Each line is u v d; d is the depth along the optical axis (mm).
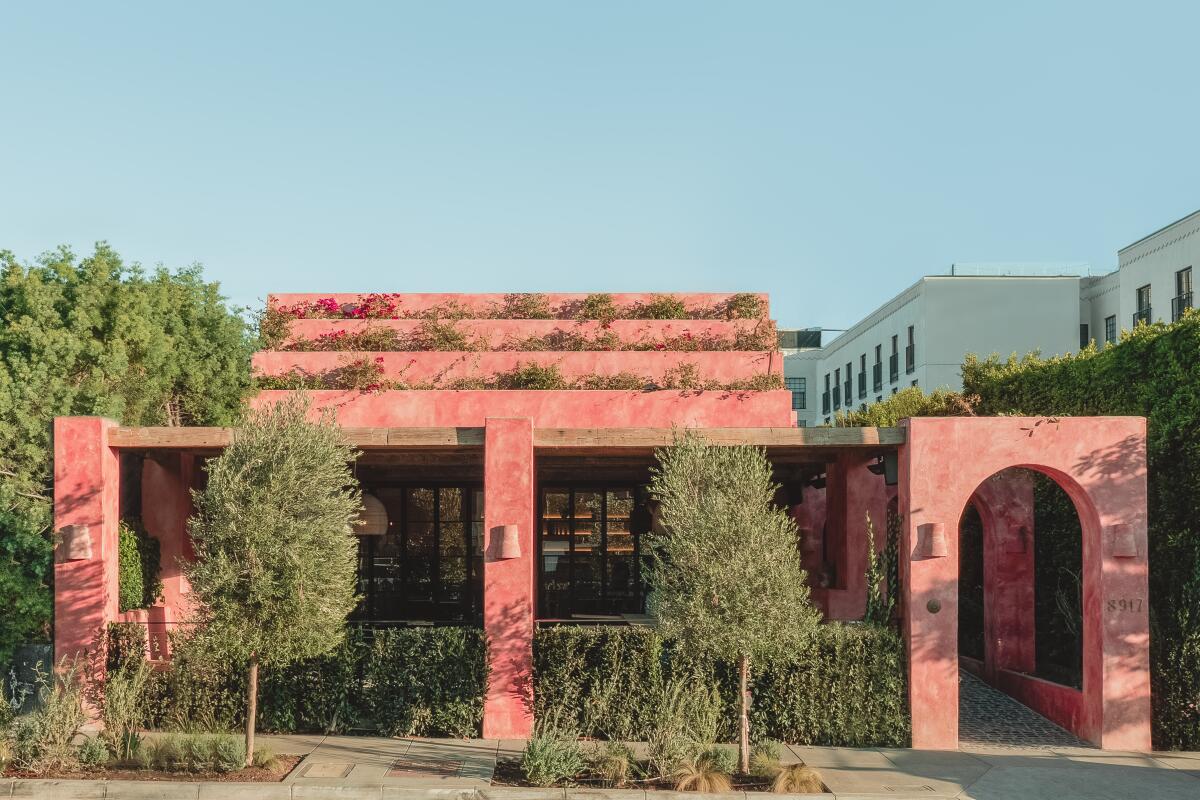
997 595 15922
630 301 20000
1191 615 12477
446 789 10234
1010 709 14414
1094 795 10383
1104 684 12328
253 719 10984
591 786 10453
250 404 17547
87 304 15969
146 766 10805
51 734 10828
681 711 11055
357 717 12578
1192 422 12867
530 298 20016
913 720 12305
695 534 10680
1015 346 33688
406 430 12797
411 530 18984
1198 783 10844
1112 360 15039
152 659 14422
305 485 10719
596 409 17516
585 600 19125
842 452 16141
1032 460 12500
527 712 12406
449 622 18844
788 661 12273
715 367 18375
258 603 10523
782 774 10562
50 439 14719
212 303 18375
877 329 39969
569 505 19266
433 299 19984
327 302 19672
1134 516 12453
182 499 16594
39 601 13516
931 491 12500
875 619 12891
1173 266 27391
